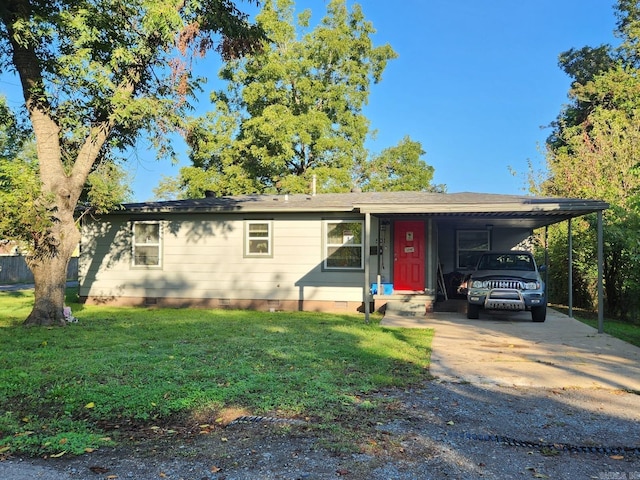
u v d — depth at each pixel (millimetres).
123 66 11852
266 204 15367
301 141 26797
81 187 12070
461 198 13625
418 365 7352
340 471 3762
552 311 14695
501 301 11992
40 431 4613
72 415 5039
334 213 15109
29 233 10820
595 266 14891
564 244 16219
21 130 13273
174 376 6316
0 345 8586
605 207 10727
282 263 15352
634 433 4660
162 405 5207
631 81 26375
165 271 15984
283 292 15320
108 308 15266
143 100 11352
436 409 5344
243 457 4012
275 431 4562
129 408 5156
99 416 4992
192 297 15805
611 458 4094
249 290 15516
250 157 27297
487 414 5199
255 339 9148
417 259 14961
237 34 12859
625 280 13180
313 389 5824
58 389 5703
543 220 14508
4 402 5434
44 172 11500
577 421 4988
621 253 13586
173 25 10477
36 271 11367
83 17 10500
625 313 13969
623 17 33438
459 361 7727
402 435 4535
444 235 17516
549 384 6391
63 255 11570
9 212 10367
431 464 3918
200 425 4766
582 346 9039
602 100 28250
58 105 11625
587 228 15234
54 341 8992
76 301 17125
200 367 6859
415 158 32438
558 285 17078
